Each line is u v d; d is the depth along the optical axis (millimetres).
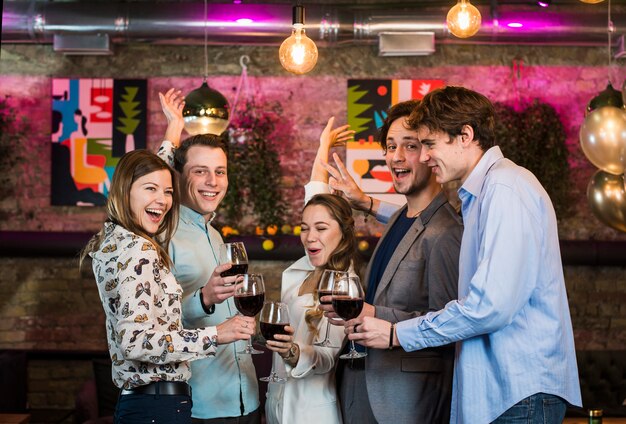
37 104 6621
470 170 2492
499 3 6555
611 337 6641
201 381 2910
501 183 2340
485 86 6645
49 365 6570
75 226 6621
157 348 2412
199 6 5992
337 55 6652
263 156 6500
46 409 6398
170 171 2717
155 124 6660
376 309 2650
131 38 6059
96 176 6570
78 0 6277
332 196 3004
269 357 5332
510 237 2293
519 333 2342
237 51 6652
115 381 2566
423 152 2566
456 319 2334
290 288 3043
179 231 3041
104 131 6566
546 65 6656
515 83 6633
